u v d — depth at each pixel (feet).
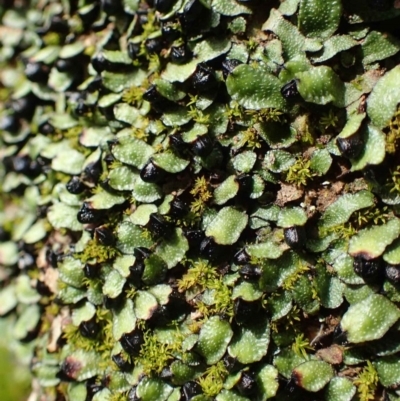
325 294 0.28
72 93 0.34
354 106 0.28
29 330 0.34
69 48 0.34
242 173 0.29
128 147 0.31
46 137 0.35
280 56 0.29
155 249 0.30
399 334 0.28
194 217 0.30
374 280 0.28
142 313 0.30
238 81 0.29
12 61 0.38
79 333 0.32
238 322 0.28
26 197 0.35
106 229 0.31
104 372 0.31
